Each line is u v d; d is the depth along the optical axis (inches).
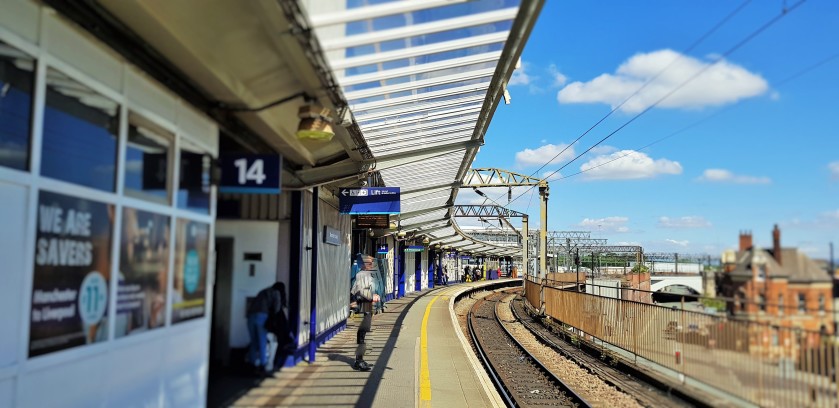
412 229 1080.2
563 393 392.5
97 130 163.9
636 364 442.6
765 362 251.1
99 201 164.1
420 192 684.7
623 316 471.5
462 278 2484.0
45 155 142.6
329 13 189.8
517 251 2618.1
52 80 144.5
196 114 230.8
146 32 175.5
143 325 188.7
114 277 171.2
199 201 233.9
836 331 217.9
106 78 167.3
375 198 496.1
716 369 298.0
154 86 195.8
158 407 198.2
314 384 334.6
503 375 464.4
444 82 293.7
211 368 362.6
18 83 133.6
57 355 145.4
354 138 356.8
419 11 207.9
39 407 139.7
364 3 193.5
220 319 366.0
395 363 415.8
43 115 140.8
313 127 258.2
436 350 500.4
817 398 221.5
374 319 746.8
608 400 362.3
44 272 142.0
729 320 280.5
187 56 191.9
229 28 191.3
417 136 405.1
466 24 222.7
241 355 363.3
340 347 477.1
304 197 397.1
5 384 128.5
